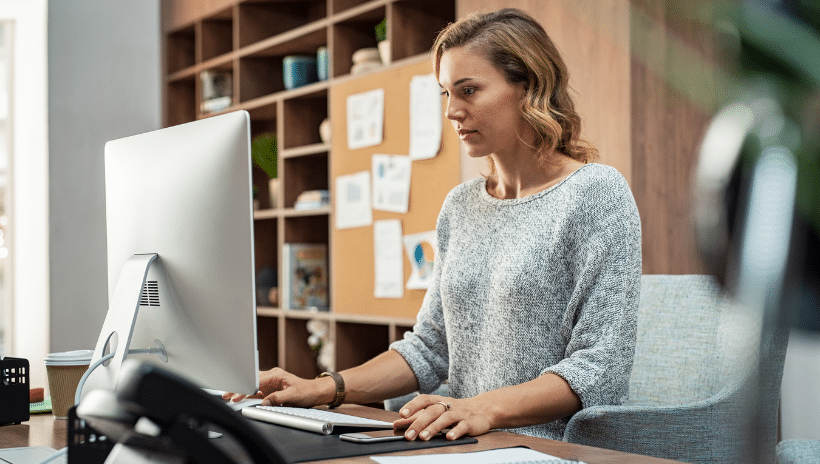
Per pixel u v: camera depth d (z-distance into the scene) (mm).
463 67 1497
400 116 3197
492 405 1186
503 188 1630
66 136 4285
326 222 4105
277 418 1206
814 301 196
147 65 4629
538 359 1455
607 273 1380
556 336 1456
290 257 3941
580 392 1286
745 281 203
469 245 1604
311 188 4055
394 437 1057
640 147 2371
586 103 2516
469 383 1570
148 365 584
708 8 215
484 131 1516
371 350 3684
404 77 3174
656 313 1715
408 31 3330
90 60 4391
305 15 4445
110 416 618
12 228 4301
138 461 664
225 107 4398
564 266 1449
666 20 577
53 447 1154
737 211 206
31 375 4215
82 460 816
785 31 195
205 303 1152
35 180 4289
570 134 1555
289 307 3924
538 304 1454
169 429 594
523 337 1463
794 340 202
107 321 1229
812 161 195
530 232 1487
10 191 4297
